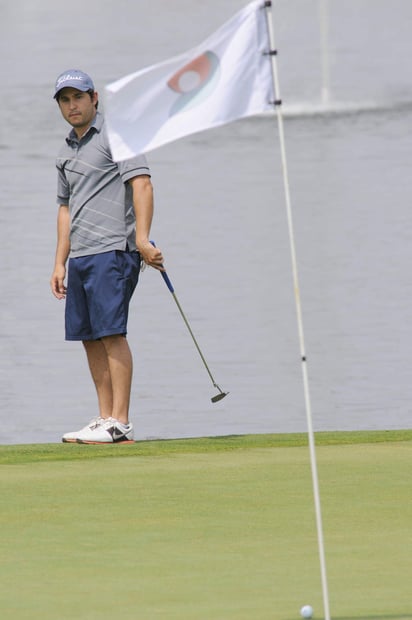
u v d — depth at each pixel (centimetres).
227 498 1712
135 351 3606
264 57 1449
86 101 2234
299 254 5081
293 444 2175
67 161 2267
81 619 1190
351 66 13475
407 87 11894
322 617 1198
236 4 16800
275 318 4025
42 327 3891
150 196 2233
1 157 7744
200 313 4072
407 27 16075
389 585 1299
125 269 2256
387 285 4500
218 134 8712
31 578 1328
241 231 5597
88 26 15275
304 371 1355
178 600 1248
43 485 1811
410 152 7881
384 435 2269
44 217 5844
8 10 16875
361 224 5725
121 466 1967
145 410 3012
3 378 3350
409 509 1642
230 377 3338
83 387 3269
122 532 1527
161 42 13988
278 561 1395
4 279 4584
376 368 3422
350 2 17675
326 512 1628
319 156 7812
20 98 10412
